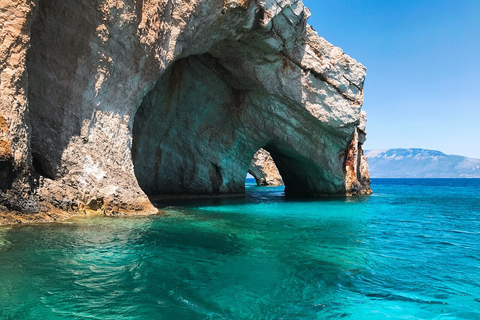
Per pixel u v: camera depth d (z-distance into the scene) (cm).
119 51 997
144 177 1695
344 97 1983
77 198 876
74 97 920
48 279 426
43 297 375
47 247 559
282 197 2291
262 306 395
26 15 724
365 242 780
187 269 508
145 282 442
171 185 1855
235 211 1320
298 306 400
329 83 1916
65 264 485
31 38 844
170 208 1289
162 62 1147
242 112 1948
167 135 1794
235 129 2012
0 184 694
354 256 641
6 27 704
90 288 409
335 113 1948
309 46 1812
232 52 1628
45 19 853
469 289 468
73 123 919
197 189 1958
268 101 1891
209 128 1947
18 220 719
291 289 453
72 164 895
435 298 434
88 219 840
